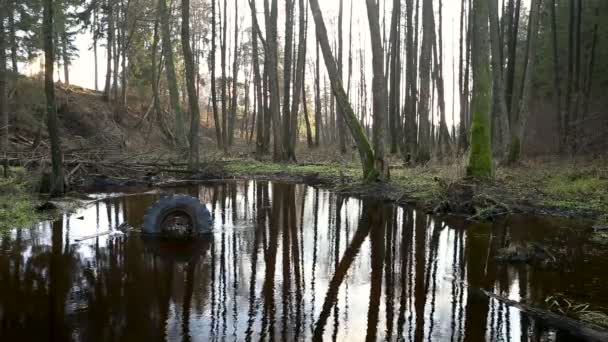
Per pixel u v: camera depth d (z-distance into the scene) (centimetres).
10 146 1700
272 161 2280
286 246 716
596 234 790
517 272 586
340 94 1396
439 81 2333
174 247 706
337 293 512
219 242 741
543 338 404
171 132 2962
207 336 403
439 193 1077
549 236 778
